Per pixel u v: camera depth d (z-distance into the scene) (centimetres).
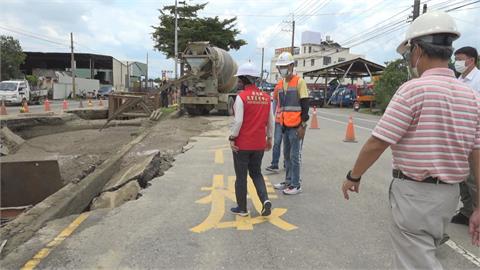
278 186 714
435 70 265
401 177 271
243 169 555
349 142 1299
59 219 561
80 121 2130
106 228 521
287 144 687
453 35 264
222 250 455
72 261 429
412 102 260
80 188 757
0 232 519
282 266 419
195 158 990
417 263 267
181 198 652
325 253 449
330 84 5050
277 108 769
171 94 3116
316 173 838
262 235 498
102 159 1266
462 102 259
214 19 3975
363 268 414
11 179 827
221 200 642
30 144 1597
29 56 6931
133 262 426
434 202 259
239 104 536
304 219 556
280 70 655
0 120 1738
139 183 758
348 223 541
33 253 449
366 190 704
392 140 263
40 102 3866
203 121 1973
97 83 6394
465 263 426
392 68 3184
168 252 450
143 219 554
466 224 528
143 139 1370
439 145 257
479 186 262
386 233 506
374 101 3628
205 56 2191
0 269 413
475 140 262
